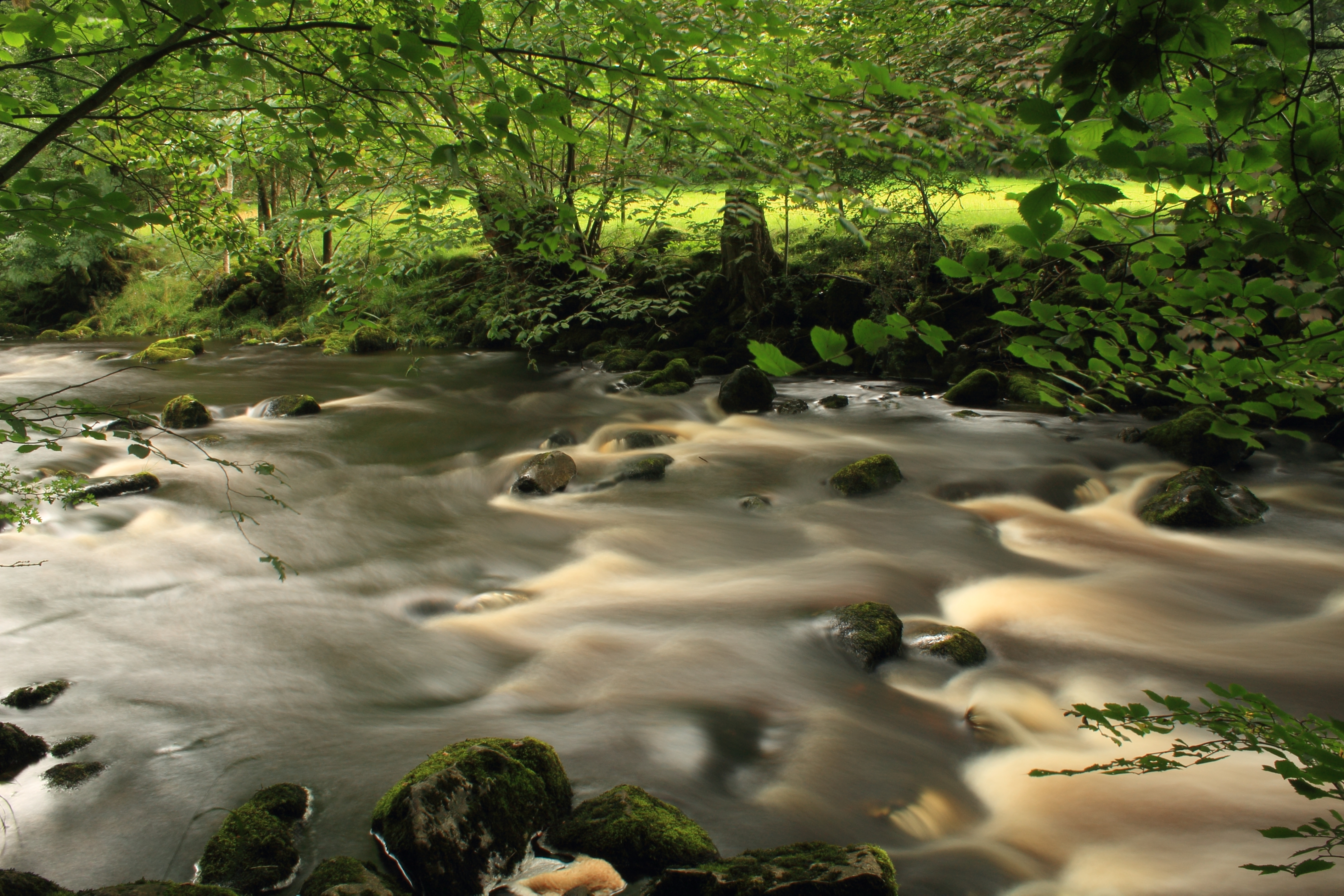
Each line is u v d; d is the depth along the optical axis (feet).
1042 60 23.29
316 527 27.96
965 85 27.89
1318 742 5.39
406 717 16.93
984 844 13.42
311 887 11.86
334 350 66.64
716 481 33.50
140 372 59.67
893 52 37.14
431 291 63.57
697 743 15.80
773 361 5.81
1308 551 25.73
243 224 21.26
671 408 46.60
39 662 18.66
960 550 26.20
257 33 9.08
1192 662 19.02
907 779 14.93
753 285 56.80
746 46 11.49
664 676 18.40
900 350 51.52
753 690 17.80
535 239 16.57
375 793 14.19
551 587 23.73
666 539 27.48
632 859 12.45
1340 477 32.30
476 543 27.04
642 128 12.55
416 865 12.10
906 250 51.80
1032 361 7.48
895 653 19.26
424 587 23.52
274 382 54.90
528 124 8.77
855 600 21.99
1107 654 19.42
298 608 21.90
